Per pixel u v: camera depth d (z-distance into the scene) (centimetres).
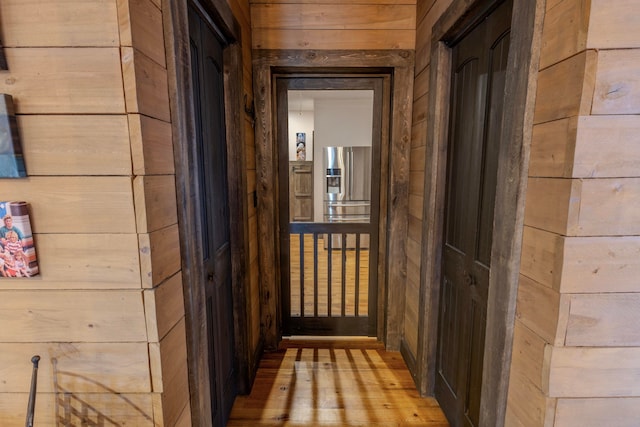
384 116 227
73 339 86
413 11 204
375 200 243
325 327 261
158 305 86
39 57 75
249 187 200
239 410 182
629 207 79
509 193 100
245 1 188
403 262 229
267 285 233
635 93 76
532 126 92
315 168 262
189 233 101
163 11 90
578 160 78
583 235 80
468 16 138
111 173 79
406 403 188
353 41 207
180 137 95
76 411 88
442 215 178
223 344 166
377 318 256
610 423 89
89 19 74
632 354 85
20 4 73
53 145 78
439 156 174
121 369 87
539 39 88
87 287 83
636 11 73
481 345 137
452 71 166
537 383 91
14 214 78
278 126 230
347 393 196
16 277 82
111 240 82
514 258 99
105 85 76
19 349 86
